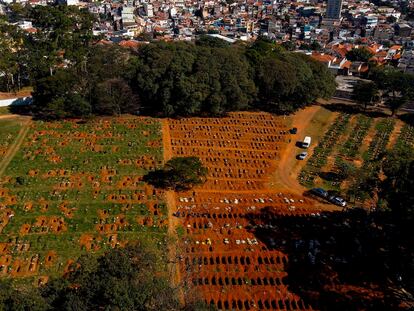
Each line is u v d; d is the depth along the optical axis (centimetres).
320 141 10581
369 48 19050
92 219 7212
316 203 8119
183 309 4497
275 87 11550
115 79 11006
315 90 11644
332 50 19000
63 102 10694
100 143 9812
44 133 10169
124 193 8012
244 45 15562
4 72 12350
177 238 6875
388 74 12875
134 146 9750
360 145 10444
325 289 6028
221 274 6191
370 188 7712
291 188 8631
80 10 13412
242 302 5744
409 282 6194
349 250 6806
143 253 4934
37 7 12175
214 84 10862
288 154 9900
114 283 4169
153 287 4356
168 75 10950
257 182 8756
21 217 7194
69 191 7975
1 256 6331
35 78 12156
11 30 12312
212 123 11100
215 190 8369
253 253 6644
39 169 8662
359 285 6125
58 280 4681
